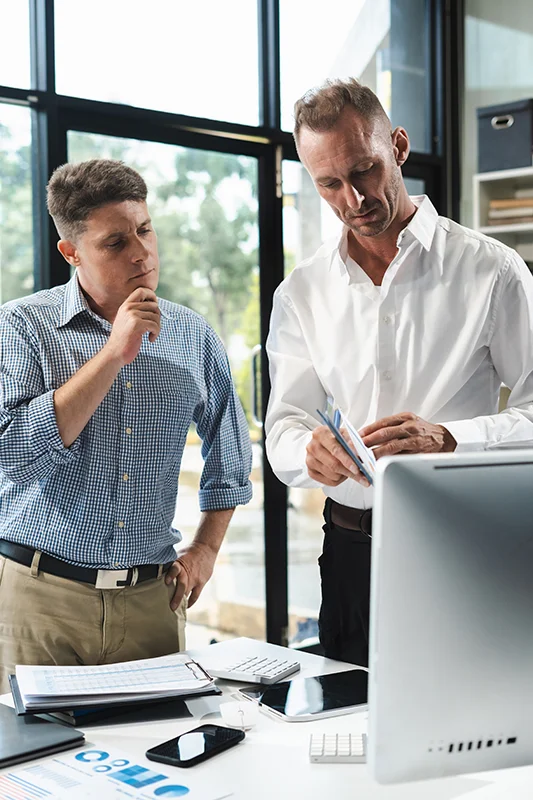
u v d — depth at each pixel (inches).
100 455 73.0
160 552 76.7
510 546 38.8
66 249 75.0
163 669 63.1
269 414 78.0
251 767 49.3
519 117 157.6
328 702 58.0
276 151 149.6
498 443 66.0
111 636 73.0
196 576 80.2
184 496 134.4
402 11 170.2
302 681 62.2
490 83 174.1
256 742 52.8
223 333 145.1
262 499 148.5
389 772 38.2
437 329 72.8
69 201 71.1
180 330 80.2
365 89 67.4
